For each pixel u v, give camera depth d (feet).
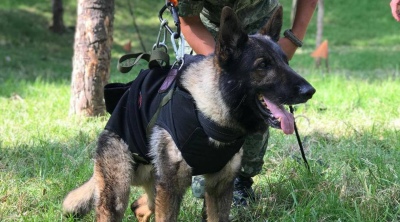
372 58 56.59
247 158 14.12
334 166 16.56
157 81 12.26
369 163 16.16
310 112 24.86
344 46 69.21
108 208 12.80
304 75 39.27
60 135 21.59
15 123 23.63
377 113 24.22
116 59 53.78
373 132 20.45
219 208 12.40
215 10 13.61
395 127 21.42
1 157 18.70
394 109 24.64
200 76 11.44
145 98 12.12
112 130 12.65
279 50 11.25
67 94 30.91
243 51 11.08
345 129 21.52
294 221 13.04
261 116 11.12
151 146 11.96
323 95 28.53
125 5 75.20
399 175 15.10
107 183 12.75
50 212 14.24
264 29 12.30
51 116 25.18
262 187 15.87
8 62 49.65
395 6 14.65
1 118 24.49
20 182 16.29
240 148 11.94
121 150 12.60
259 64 10.94
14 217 14.17
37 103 28.43
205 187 12.44
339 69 48.42
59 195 15.47
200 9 12.69
